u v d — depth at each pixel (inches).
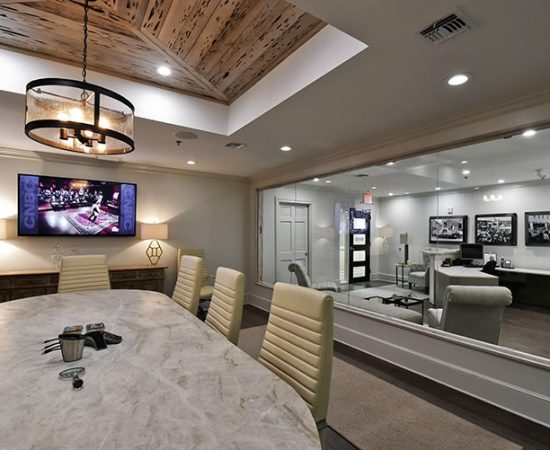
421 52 66.8
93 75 99.3
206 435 32.1
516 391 86.9
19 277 139.6
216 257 211.5
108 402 38.8
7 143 140.9
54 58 93.2
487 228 115.3
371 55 68.1
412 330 114.3
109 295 105.4
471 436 77.0
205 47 88.6
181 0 71.1
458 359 100.4
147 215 186.1
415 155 118.6
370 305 145.3
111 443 30.9
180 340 62.0
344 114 101.1
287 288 59.9
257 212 221.1
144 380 44.9
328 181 175.8
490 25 57.8
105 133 63.6
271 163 176.6
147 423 34.2
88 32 81.4
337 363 121.0
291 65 89.4
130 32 82.4
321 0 53.3
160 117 110.9
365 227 156.2
